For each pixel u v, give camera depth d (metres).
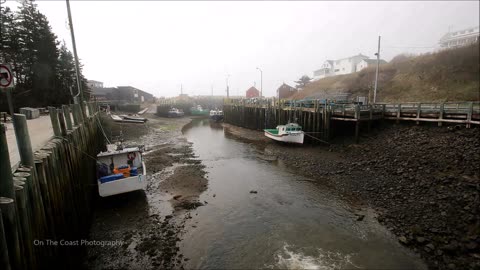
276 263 7.84
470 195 10.32
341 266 7.69
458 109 15.75
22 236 4.52
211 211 11.12
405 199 11.45
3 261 3.62
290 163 18.78
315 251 8.42
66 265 6.92
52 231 6.08
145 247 8.42
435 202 10.57
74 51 15.12
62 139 8.45
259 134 32.78
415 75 38.34
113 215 10.55
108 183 10.58
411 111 18.42
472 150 13.16
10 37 26.31
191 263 7.76
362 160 17.00
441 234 8.77
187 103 66.12
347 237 9.20
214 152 22.86
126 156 12.88
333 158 18.64
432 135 15.99
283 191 13.52
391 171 14.34
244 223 10.19
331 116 22.23
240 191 13.49
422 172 13.21
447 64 35.84
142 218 10.34
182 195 12.68
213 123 47.66
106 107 43.75
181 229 9.59
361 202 11.95
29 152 5.39
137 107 52.16
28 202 4.95
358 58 70.50
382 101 35.91
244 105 39.47
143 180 11.31
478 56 33.44
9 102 5.11
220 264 7.76
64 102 29.02
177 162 19.03
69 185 8.25
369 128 20.12
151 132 31.92
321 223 10.20
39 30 28.11
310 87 59.62
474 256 7.62
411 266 7.61
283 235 9.37
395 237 9.10
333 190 13.50
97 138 19.41
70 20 14.72
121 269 7.38
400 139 17.27
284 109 28.31
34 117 17.52
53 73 28.41
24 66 26.92
